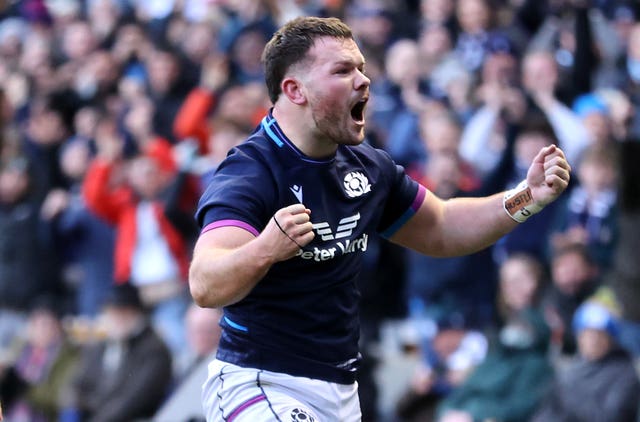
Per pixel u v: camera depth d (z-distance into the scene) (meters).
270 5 36.97
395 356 28.06
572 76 31.48
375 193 13.11
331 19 12.66
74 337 31.48
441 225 13.69
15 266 33.72
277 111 12.75
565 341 25.44
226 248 11.87
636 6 35.25
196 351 24.08
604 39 32.84
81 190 35.22
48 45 44.75
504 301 25.09
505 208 13.40
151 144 31.59
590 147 26.98
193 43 37.62
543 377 24.06
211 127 30.91
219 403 12.91
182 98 36.78
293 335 12.73
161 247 30.48
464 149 29.94
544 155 13.10
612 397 22.70
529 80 30.86
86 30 43.69
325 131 12.42
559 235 26.53
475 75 33.38
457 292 27.02
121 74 40.88
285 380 12.72
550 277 26.38
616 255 24.12
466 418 24.08
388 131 31.98
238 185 12.30
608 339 23.00
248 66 34.94
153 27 42.47
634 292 23.67
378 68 34.84
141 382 26.92
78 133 38.38
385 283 27.61
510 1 36.97
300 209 11.33
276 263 12.48
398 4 38.94
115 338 28.16
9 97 40.81
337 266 12.76
